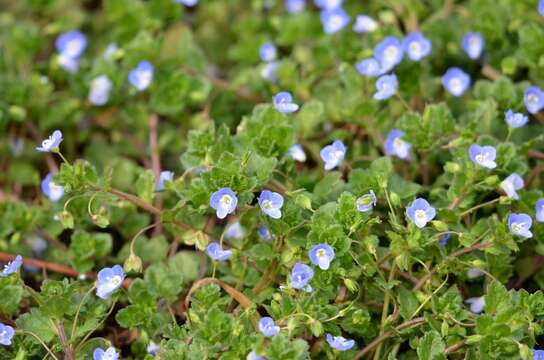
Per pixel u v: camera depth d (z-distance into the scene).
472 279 0.59
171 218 0.59
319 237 0.56
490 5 0.67
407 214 0.56
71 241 0.63
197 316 0.56
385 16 0.68
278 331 0.54
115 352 0.56
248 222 0.58
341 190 0.59
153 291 0.58
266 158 0.57
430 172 0.63
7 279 0.57
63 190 0.60
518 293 0.56
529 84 0.64
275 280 0.58
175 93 0.67
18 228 0.63
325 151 0.59
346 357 0.57
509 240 0.56
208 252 0.58
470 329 0.57
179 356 0.55
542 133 0.64
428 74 0.67
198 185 0.57
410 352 0.58
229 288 0.57
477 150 0.57
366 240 0.56
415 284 0.58
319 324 0.54
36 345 0.57
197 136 0.59
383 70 0.63
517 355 0.55
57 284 0.57
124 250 0.62
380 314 0.58
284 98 0.59
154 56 0.68
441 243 0.58
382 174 0.57
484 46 0.67
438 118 0.61
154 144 0.67
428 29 0.68
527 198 0.59
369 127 0.64
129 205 0.62
